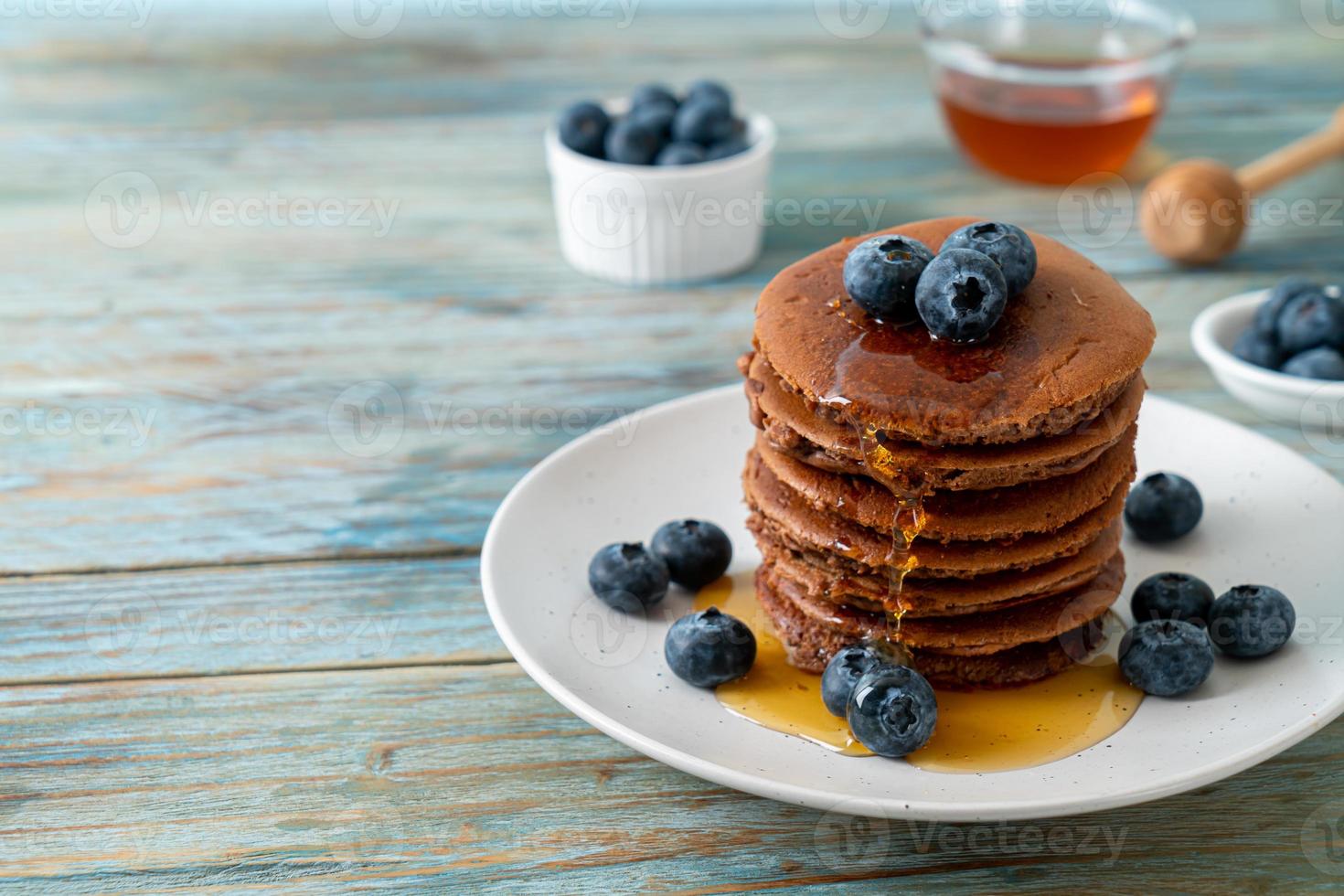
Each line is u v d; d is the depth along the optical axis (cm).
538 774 48
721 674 48
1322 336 60
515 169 81
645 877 45
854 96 89
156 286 71
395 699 50
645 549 51
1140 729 47
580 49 97
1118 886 45
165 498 58
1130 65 72
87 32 102
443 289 70
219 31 103
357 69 95
